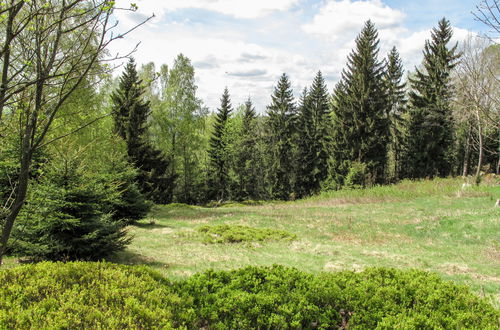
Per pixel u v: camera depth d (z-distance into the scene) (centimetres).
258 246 1316
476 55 1590
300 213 2308
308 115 5312
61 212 834
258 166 5416
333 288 518
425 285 546
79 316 383
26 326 354
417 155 4169
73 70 313
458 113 2491
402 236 1528
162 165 3338
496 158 4544
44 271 486
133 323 387
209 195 4800
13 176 920
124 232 981
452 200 2245
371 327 461
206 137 5444
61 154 874
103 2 300
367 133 3984
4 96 293
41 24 314
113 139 2164
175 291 512
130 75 2978
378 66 3969
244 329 451
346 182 3778
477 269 996
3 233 326
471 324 445
